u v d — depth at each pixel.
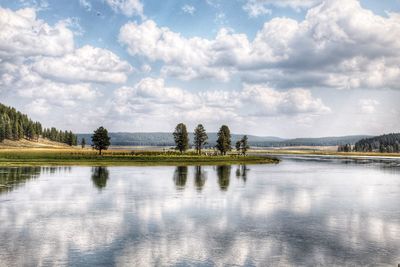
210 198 49.22
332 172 100.62
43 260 23.92
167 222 34.69
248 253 25.59
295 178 79.94
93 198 48.69
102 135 160.62
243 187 61.59
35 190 55.72
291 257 24.80
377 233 30.98
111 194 52.47
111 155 154.25
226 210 40.72
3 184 62.53
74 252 25.59
